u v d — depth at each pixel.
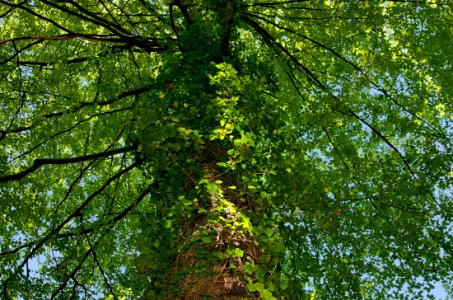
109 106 7.96
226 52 5.76
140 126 4.31
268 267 3.10
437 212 6.62
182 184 4.21
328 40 7.84
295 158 4.37
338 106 6.59
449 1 6.90
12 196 7.15
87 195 8.77
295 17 7.22
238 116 4.40
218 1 5.84
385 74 8.10
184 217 3.86
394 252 6.43
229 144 4.35
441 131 7.89
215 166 4.14
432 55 7.54
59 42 8.50
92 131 8.60
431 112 8.18
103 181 8.94
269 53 7.02
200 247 3.09
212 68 5.07
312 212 4.21
